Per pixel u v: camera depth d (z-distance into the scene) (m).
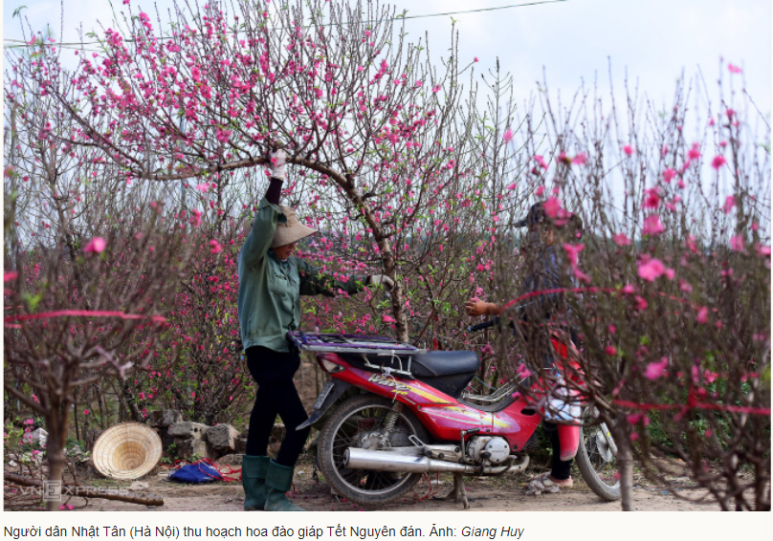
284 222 3.75
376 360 3.67
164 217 2.86
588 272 2.52
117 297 2.62
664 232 2.47
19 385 2.90
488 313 3.60
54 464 2.50
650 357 2.33
